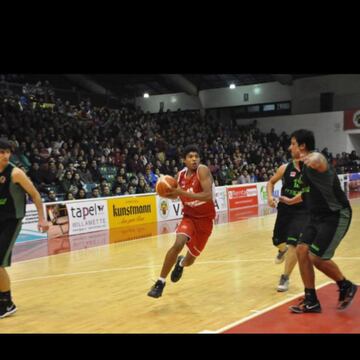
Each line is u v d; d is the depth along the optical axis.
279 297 5.12
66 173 12.91
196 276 6.31
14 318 4.62
